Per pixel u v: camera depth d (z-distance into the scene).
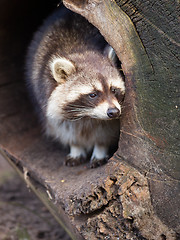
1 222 7.52
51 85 5.54
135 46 3.95
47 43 6.05
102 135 5.70
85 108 5.12
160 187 4.09
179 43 3.64
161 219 4.17
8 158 6.88
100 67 5.12
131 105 4.18
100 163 5.71
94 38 5.73
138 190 4.09
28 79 6.77
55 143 6.91
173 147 3.95
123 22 3.95
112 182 4.14
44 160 6.22
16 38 8.24
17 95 8.20
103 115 4.84
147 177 4.14
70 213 4.30
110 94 4.97
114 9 3.96
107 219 4.04
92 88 5.00
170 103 3.86
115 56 5.32
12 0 7.77
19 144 7.06
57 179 5.34
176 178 3.99
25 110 8.09
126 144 4.30
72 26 6.03
